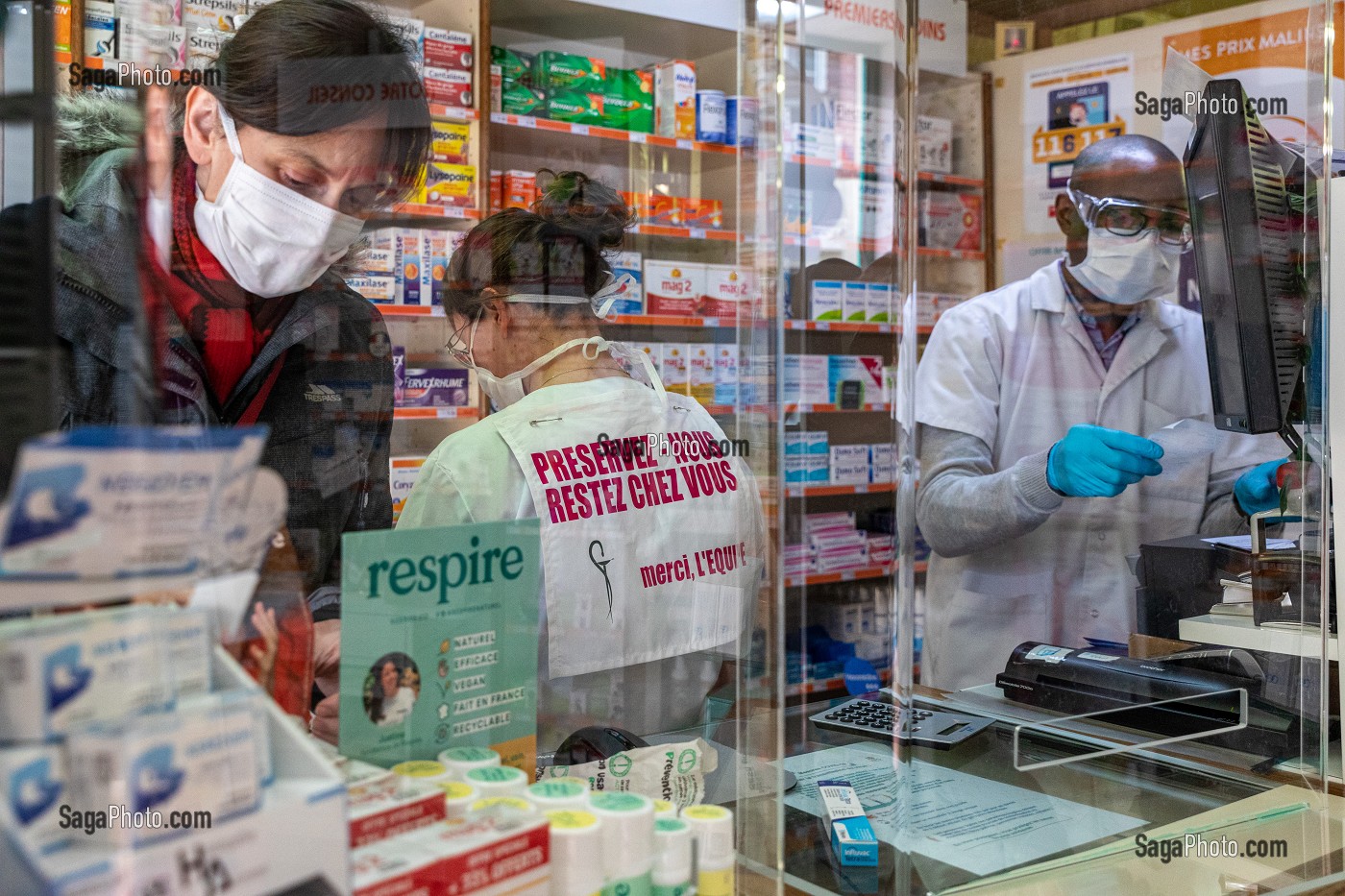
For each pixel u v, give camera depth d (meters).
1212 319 1.35
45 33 0.62
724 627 0.91
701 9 1.69
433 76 1.43
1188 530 1.35
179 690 0.48
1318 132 1.40
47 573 0.44
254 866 0.48
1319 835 1.16
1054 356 1.33
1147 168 1.31
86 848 0.44
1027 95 1.31
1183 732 1.25
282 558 0.66
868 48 3.86
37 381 0.51
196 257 0.75
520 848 0.61
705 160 0.97
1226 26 1.34
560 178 1.00
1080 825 1.09
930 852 1.02
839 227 3.93
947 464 1.31
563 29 1.59
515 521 0.76
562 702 0.90
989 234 1.32
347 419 0.82
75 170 0.72
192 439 0.50
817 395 3.95
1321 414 1.41
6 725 0.43
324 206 0.81
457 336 0.93
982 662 1.32
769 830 0.88
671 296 0.95
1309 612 1.36
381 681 0.69
